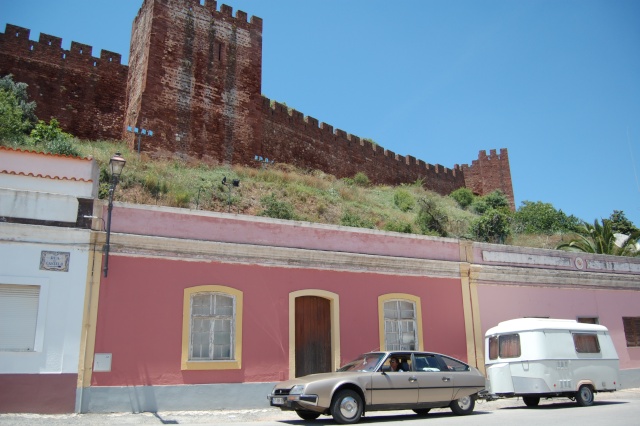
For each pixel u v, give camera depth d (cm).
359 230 1592
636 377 2017
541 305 1884
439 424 1020
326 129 4572
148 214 1303
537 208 4703
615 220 4488
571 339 1473
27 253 1164
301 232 1495
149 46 3194
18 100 3009
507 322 1522
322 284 1488
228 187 2733
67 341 1154
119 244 1254
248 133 3522
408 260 1638
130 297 1234
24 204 1188
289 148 4178
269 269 1421
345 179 4338
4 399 1085
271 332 1379
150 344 1229
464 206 5003
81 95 3534
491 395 1384
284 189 3009
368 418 1173
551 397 1497
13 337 1124
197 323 1311
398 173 5269
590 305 2005
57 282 1174
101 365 1171
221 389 1279
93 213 1247
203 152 3275
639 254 2948
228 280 1357
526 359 1411
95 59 3638
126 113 3478
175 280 1293
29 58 3397
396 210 3544
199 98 3334
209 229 1366
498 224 3353
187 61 3331
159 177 2583
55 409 1115
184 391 1238
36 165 1315
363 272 1564
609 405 1434
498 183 6147
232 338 1335
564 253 2017
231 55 3547
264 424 1057
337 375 1096
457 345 1667
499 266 1827
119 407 1166
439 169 5847
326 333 1483
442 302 1681
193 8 3441
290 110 4272
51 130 2777
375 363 1155
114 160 1263
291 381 1099
